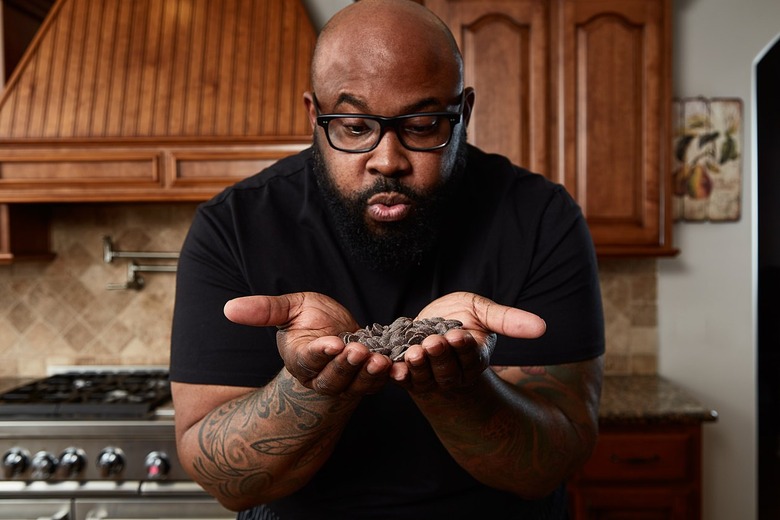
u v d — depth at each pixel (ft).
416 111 2.58
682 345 8.33
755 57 8.07
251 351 3.03
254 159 7.04
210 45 7.26
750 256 8.23
